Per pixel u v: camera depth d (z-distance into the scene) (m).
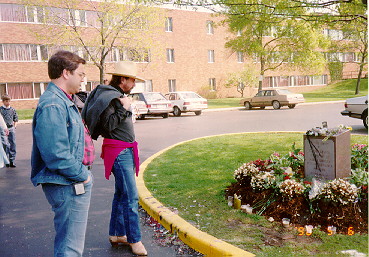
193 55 40.34
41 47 31.02
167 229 4.30
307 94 44.09
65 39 24.00
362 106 12.62
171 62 38.78
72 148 2.63
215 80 42.44
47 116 2.49
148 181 6.21
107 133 3.69
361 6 6.63
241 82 42.22
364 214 4.02
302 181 4.66
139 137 12.95
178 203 4.94
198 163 7.61
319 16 7.04
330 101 30.23
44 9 24.17
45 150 2.48
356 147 5.72
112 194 6.00
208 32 41.78
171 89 39.03
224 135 12.05
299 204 4.19
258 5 7.14
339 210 3.95
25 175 7.68
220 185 5.72
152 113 21.05
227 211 4.54
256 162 5.32
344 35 39.53
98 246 3.96
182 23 39.31
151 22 26.14
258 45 31.53
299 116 18.50
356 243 3.51
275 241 3.63
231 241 3.65
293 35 30.83
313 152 4.80
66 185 2.62
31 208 5.41
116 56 33.06
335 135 4.56
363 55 39.03
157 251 3.79
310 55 32.41
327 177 4.68
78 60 2.71
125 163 3.70
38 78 31.08
